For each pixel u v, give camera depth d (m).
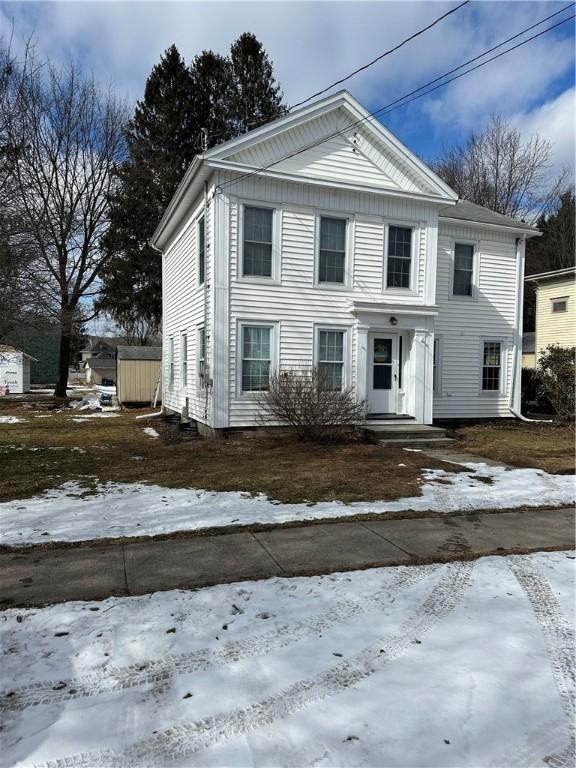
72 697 2.57
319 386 10.95
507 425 14.86
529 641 3.18
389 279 12.59
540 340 23.41
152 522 5.40
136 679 2.72
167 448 10.09
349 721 2.42
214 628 3.28
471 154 34.31
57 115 23.25
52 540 4.83
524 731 2.37
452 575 4.20
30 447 10.22
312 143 11.67
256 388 11.51
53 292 19.47
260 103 27.36
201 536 5.02
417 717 2.45
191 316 13.66
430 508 6.10
